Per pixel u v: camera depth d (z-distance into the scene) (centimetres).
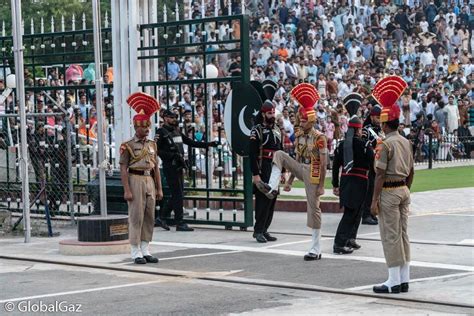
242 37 2984
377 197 1959
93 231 2559
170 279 2170
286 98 5181
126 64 3238
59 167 3291
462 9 6875
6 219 3100
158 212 3123
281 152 2570
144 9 3262
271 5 6225
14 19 2783
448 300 1877
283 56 5612
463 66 6462
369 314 1773
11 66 3556
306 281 2106
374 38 6369
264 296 1953
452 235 2800
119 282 2141
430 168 5088
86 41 3350
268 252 2552
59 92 3581
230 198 3066
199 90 4138
